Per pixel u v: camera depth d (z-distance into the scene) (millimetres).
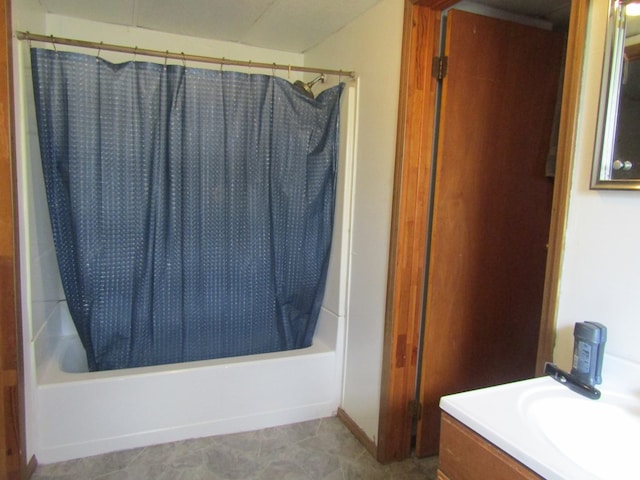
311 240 2461
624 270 1028
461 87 1882
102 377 2016
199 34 2543
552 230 1173
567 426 992
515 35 1948
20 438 1760
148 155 2086
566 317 1161
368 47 2117
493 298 2115
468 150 1942
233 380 2225
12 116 1653
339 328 2400
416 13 1789
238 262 2338
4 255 1662
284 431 2293
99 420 2020
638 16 1024
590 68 1085
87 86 1932
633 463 905
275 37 2549
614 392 1044
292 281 2469
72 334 2523
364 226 2188
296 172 2350
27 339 1839
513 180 2057
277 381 2312
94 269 2080
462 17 1839
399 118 1876
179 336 2299
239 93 2195
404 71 1830
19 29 1771
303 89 2314
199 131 2160
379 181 2053
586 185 1099
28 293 1853
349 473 1981
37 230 2035
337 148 2373
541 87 2037
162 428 2127
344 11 2125
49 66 1861
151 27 2453
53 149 1922
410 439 2098
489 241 2057
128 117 2027
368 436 2166
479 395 1035
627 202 1019
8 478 1754
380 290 2062
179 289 2258
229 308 2369
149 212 2127
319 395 2416
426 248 1979
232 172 2246
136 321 2207
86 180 1985
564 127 1134
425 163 1908
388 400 2008
